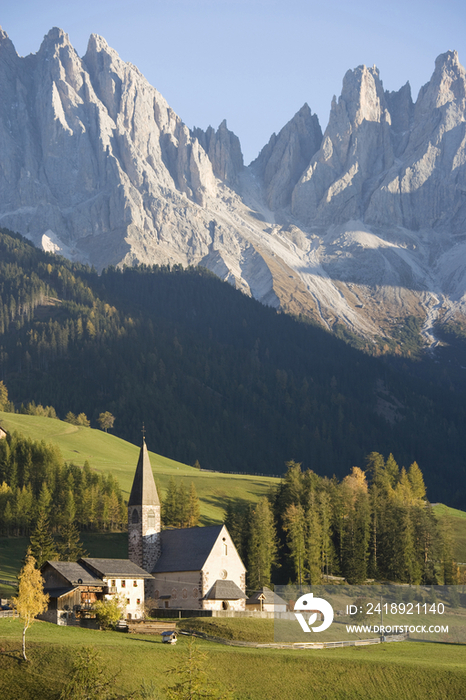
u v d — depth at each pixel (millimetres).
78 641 136375
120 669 124500
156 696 115875
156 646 137625
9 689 117250
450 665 142625
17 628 144875
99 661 118812
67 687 111500
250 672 134000
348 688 132250
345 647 159750
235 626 165875
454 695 131625
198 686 106750
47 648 128375
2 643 130250
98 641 138375
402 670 138000
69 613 158625
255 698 126812
